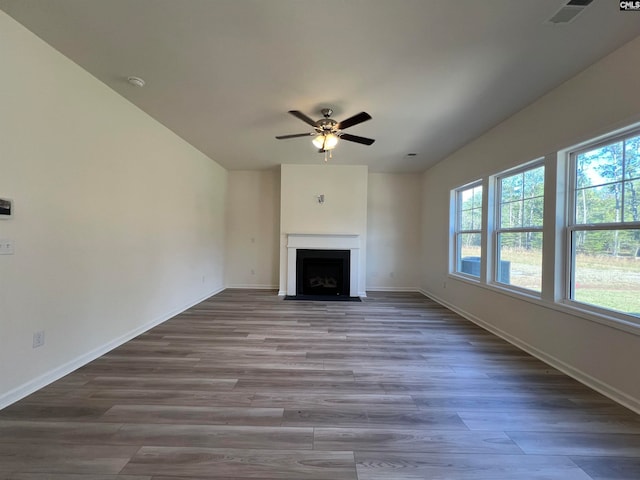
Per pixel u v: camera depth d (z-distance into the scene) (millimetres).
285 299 5457
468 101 3043
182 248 4488
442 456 1590
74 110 2477
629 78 2107
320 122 3195
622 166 2277
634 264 2180
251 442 1671
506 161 3500
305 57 2350
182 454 1568
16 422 1801
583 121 2473
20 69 2029
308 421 1872
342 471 1478
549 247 2830
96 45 2232
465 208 4801
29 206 2109
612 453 1623
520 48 2197
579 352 2479
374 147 4645
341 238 5801
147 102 3170
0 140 1914
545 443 1700
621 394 2125
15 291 2023
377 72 2543
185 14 1903
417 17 1900
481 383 2400
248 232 6551
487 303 3852
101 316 2836
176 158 4223
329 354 2953
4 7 1853
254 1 1788
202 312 4477
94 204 2719
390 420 1898
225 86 2811
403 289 6551
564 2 1752
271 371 2559
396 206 6555
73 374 2432
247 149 4859
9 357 1987
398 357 2908
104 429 1755
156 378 2396
